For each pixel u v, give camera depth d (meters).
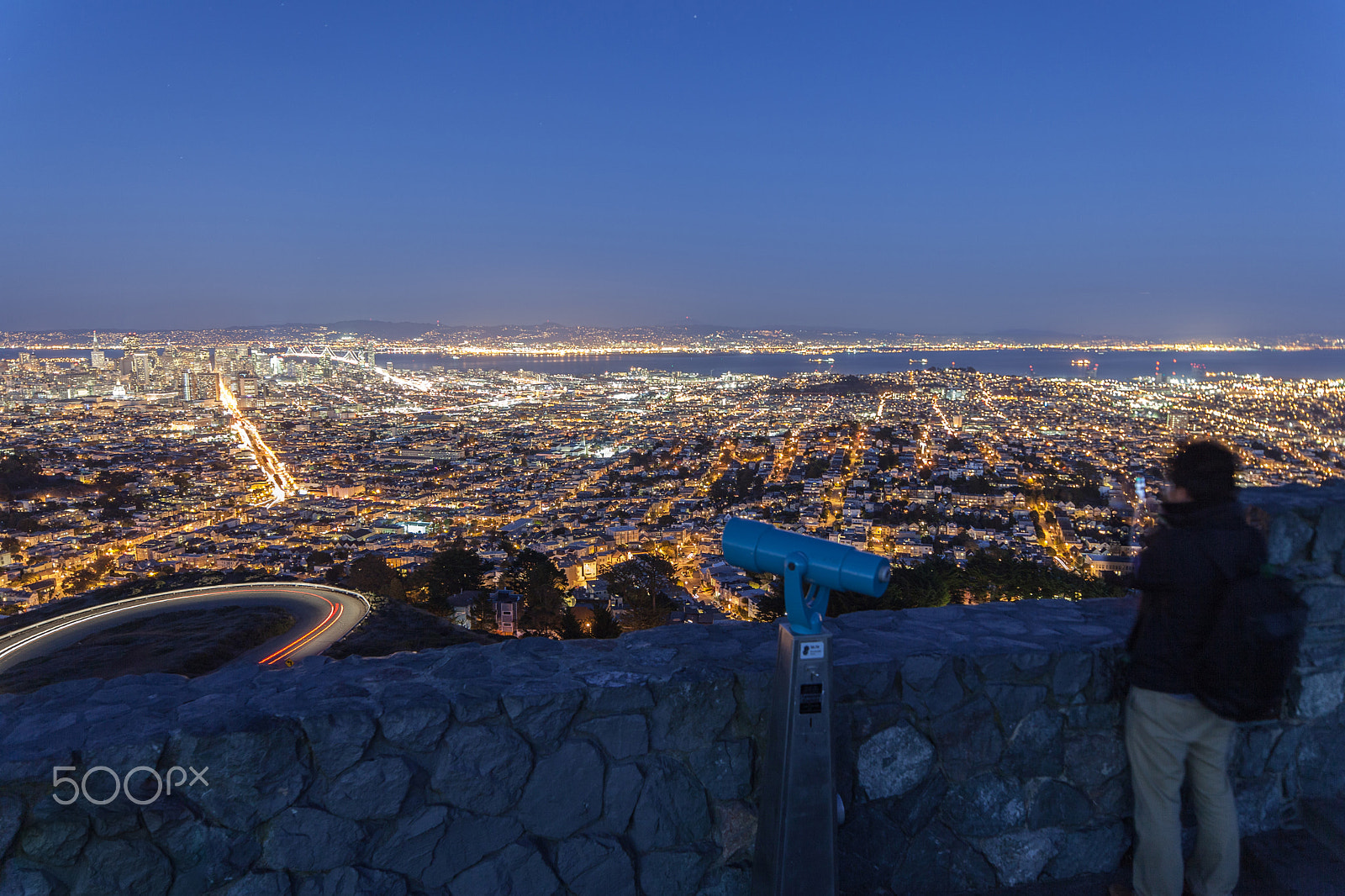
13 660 16.19
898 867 2.34
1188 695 2.15
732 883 2.21
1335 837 2.52
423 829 1.96
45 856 1.70
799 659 1.92
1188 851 2.45
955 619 2.70
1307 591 2.52
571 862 2.08
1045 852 2.46
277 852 1.86
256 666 2.23
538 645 2.40
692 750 2.16
